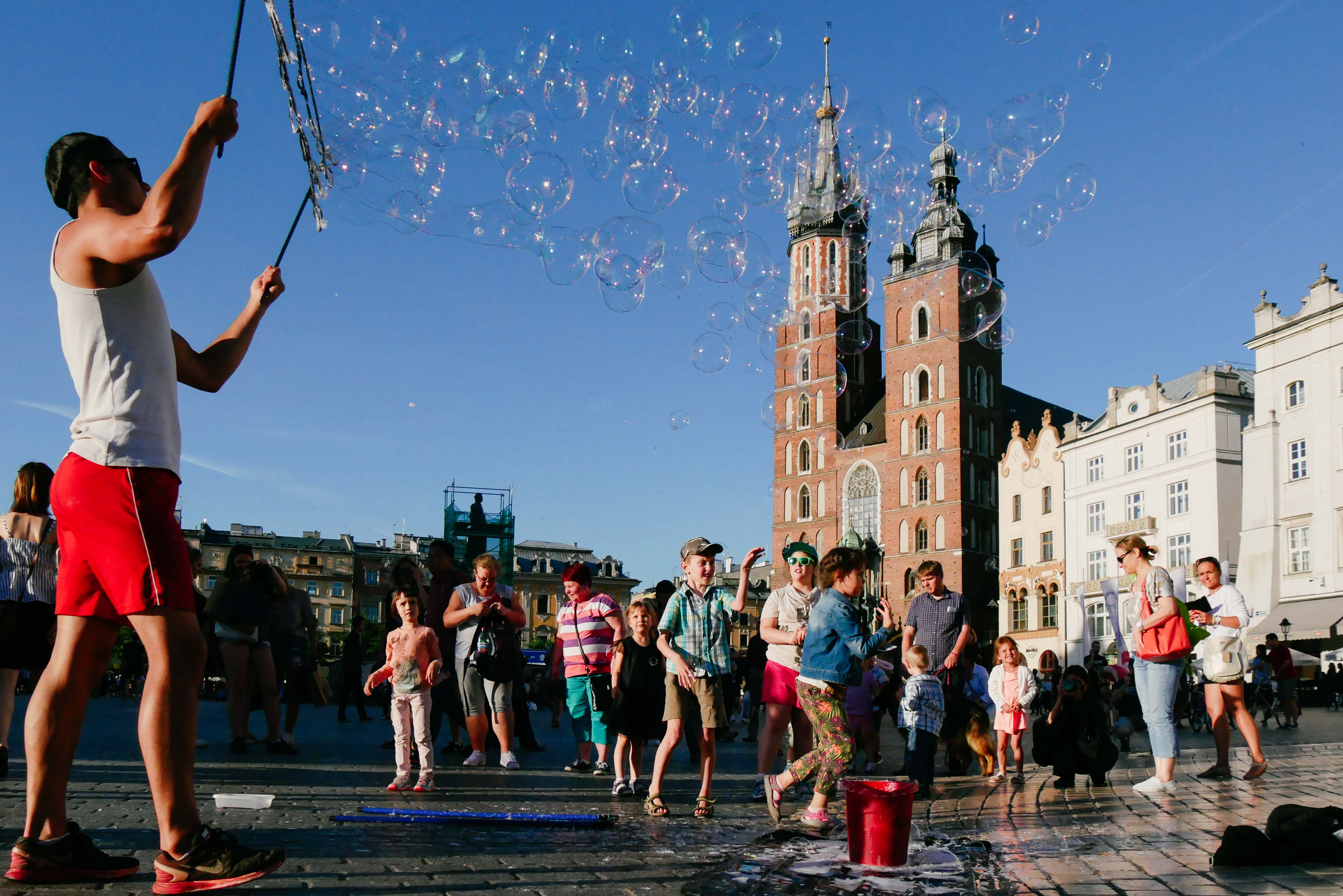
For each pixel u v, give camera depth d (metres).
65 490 3.81
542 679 25.17
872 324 85.50
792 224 83.44
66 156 3.94
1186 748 13.77
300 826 5.67
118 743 10.60
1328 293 39.47
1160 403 49.28
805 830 6.50
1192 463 47.09
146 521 3.79
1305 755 12.15
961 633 9.80
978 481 72.81
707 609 7.34
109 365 3.82
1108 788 9.12
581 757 10.10
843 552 7.00
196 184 3.59
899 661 11.47
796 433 82.50
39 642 7.32
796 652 8.38
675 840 5.89
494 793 7.90
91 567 3.92
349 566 111.62
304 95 4.36
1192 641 8.73
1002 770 10.08
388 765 9.72
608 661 9.97
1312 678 36.06
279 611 11.09
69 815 5.78
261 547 109.44
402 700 7.77
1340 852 5.18
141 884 4.01
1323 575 38.88
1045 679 26.03
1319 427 39.50
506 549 33.28
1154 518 49.22
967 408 72.75
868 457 77.38
